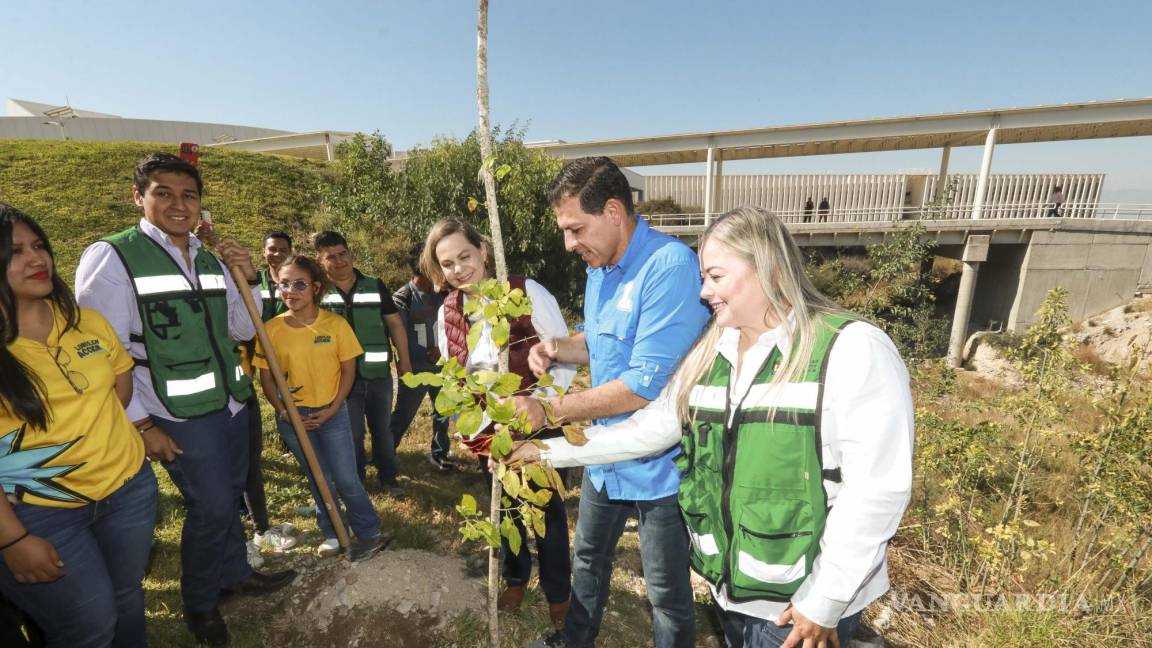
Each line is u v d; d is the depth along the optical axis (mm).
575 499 4215
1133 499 3248
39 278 1646
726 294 1370
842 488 1300
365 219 13844
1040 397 3678
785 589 1382
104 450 1806
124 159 16422
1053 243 21016
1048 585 3297
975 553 3643
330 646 2527
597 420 2041
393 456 4133
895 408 1229
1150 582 3305
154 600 2787
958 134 24891
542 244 12383
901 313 7324
